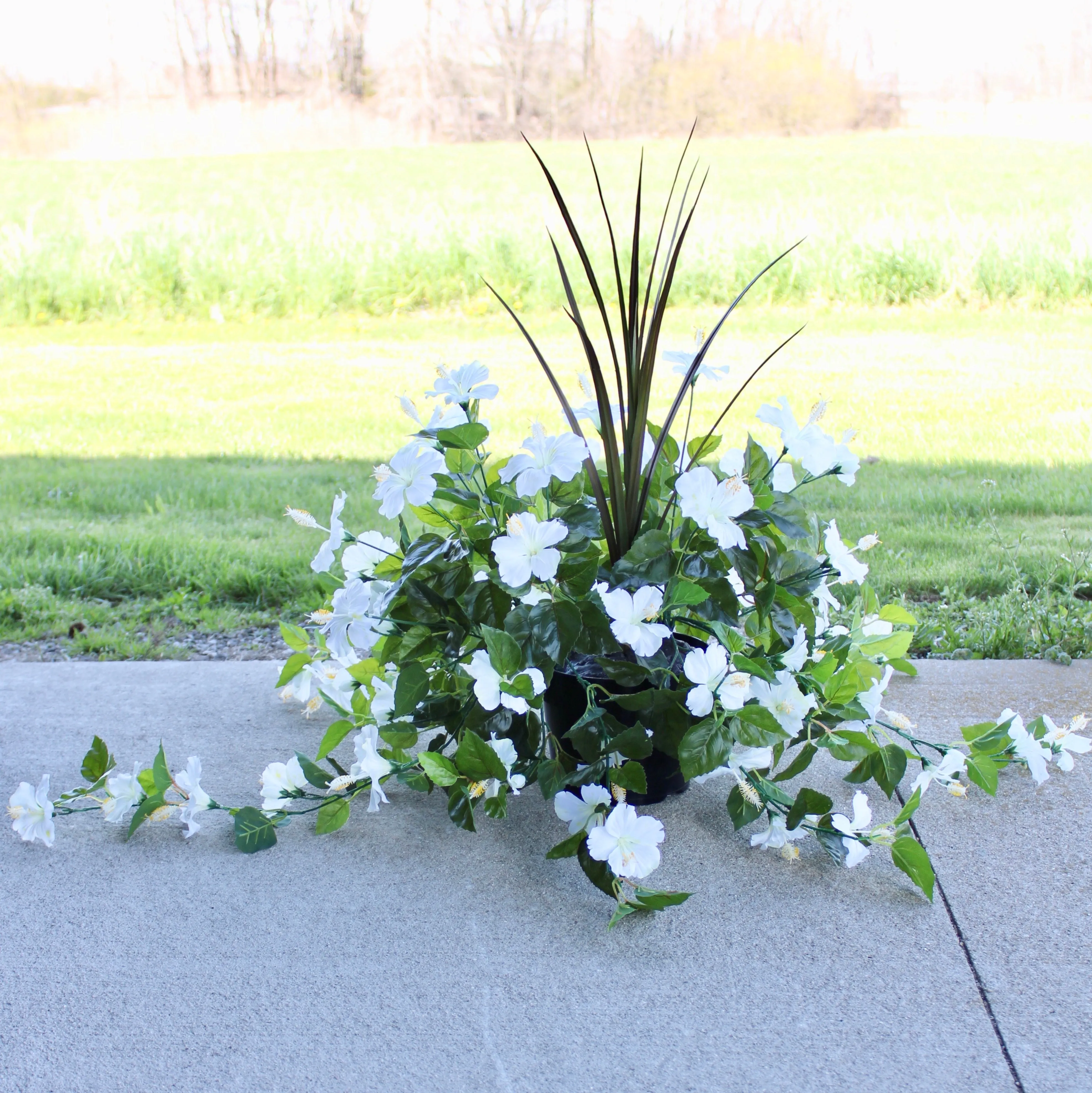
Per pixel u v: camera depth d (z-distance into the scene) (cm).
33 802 185
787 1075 136
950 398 581
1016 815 194
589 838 160
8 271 881
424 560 188
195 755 222
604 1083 135
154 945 162
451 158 1684
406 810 200
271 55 1738
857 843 173
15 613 313
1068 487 416
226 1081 137
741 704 171
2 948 161
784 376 645
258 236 945
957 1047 141
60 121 1722
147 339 822
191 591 335
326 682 223
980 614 288
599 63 1756
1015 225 954
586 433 506
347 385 646
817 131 1788
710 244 907
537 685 173
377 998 150
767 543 193
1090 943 160
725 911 168
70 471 469
